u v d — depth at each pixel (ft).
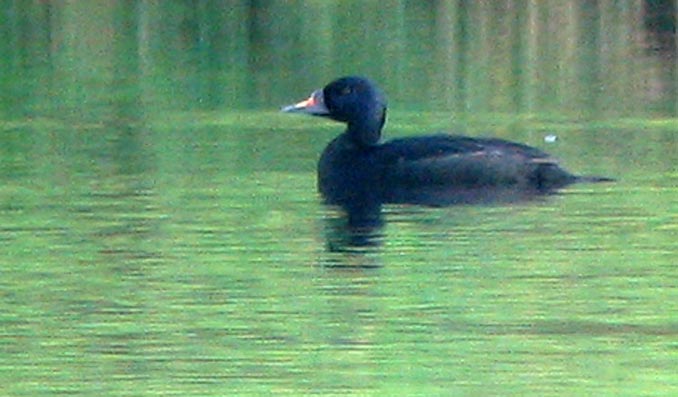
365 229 47.65
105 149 62.39
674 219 48.16
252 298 39.99
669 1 105.50
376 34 98.48
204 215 49.62
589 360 34.94
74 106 74.69
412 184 54.70
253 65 88.33
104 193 53.11
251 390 33.35
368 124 56.75
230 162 59.21
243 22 104.17
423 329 37.32
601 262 43.09
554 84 79.46
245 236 46.70
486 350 35.76
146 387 33.55
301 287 40.98
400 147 55.52
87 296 40.32
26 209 50.49
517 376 33.94
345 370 34.58
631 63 86.48
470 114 70.54
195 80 83.25
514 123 67.82
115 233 47.14
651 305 39.04
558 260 43.42
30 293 40.57
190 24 103.50
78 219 48.98
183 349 36.04
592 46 92.63
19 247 45.42
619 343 36.14
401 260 43.73
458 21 102.47
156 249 45.16
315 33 99.50
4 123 69.67
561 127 66.54
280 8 109.91
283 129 67.82
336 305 39.37
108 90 80.18
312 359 35.24
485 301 39.63
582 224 47.73
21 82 83.41
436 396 32.63
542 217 48.96
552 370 34.30
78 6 109.29
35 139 65.10
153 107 74.28
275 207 51.19
